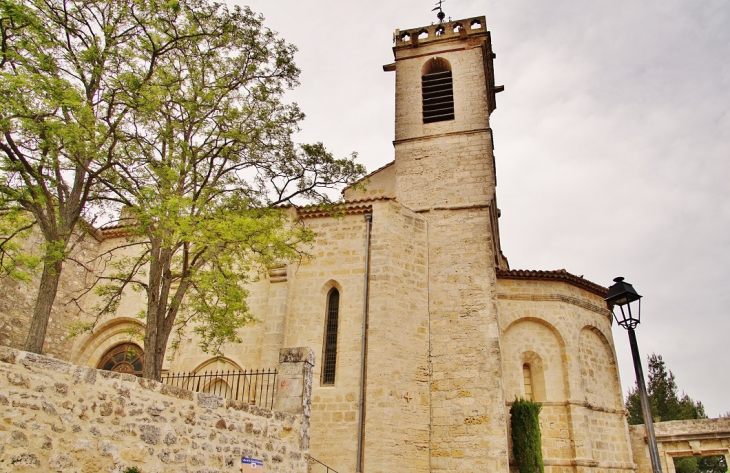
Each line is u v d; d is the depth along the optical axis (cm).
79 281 2064
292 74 1609
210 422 954
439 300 1875
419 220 2005
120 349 2016
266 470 1047
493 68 2753
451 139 2306
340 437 1617
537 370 2000
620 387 2150
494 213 2305
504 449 1593
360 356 1723
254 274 1934
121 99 1280
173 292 1986
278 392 1207
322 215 1978
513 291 2067
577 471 1817
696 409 4628
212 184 1477
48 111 1149
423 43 2667
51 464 695
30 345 1102
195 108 1398
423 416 1686
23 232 1662
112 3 1295
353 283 1848
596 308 2202
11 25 1156
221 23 1494
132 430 812
